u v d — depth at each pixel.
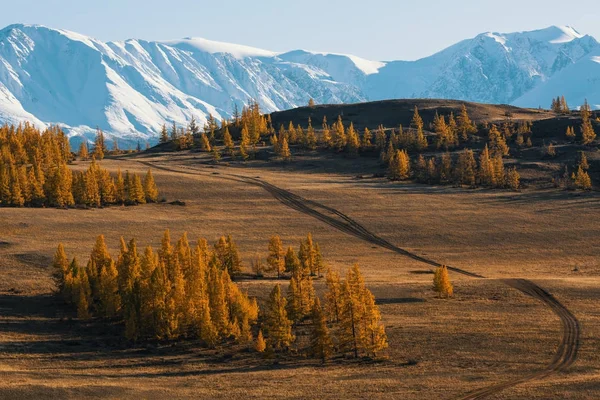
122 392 99.50
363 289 119.88
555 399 90.69
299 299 142.88
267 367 115.31
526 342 118.94
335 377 106.56
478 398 93.19
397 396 95.25
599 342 118.00
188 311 135.25
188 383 105.19
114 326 141.50
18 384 99.94
